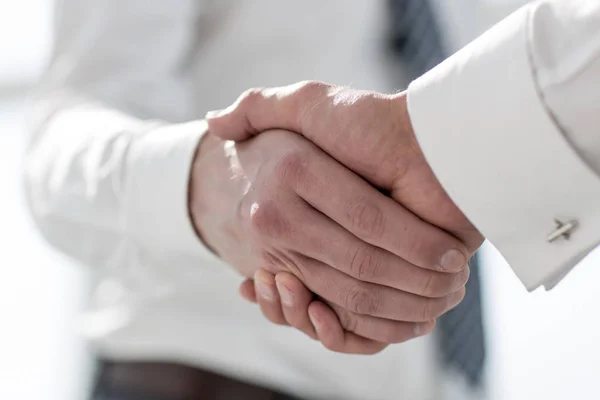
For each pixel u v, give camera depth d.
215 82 1.03
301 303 0.68
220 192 0.71
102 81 0.94
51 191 0.86
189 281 0.90
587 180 0.54
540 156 0.55
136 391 0.91
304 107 0.66
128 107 0.94
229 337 0.91
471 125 0.57
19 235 2.35
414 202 0.62
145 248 0.82
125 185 0.78
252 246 0.69
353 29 1.03
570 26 0.54
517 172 0.56
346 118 0.63
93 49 0.94
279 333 0.91
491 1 1.18
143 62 0.95
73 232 0.87
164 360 0.91
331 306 0.68
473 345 0.96
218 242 0.74
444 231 0.62
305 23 1.01
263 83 1.02
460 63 0.58
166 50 0.96
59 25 0.98
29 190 0.90
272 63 1.02
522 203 0.57
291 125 0.67
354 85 1.04
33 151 0.92
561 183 0.55
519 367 1.75
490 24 1.18
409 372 0.97
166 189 0.75
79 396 2.04
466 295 0.96
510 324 1.76
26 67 2.42
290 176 0.64
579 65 0.53
